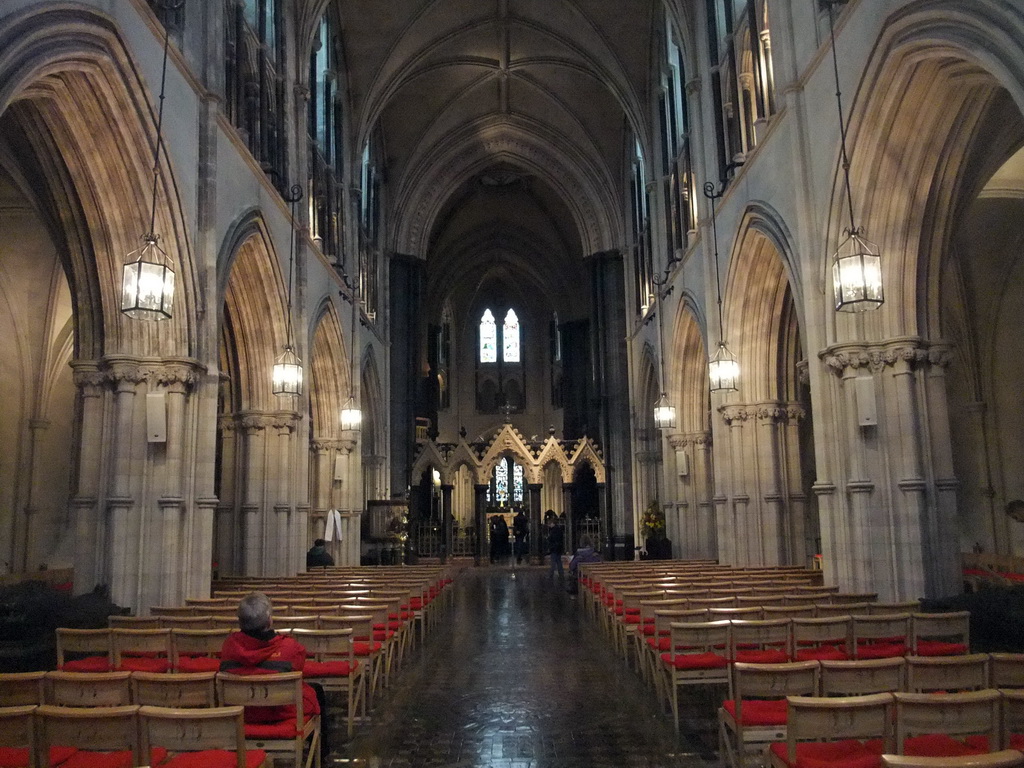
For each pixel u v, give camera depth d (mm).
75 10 9508
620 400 32906
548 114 33562
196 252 13320
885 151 11492
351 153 27375
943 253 12008
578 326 43500
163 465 12336
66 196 11961
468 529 37906
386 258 33438
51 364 21844
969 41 8992
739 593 11133
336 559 23641
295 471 18734
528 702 9242
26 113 10992
